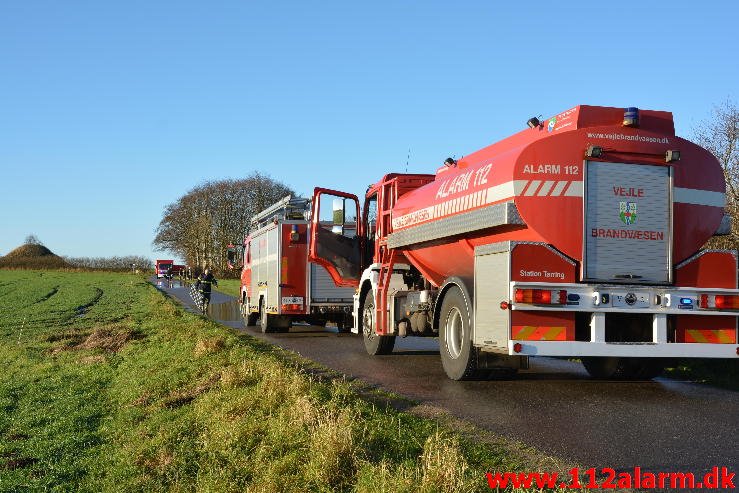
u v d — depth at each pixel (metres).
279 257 18.48
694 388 9.16
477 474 4.95
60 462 7.54
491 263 8.84
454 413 7.36
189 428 7.80
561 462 5.38
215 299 44.62
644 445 5.93
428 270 12.12
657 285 8.73
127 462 7.02
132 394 10.49
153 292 47.00
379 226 14.05
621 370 9.80
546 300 8.32
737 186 20.06
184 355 12.95
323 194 16.05
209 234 95.25
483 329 8.95
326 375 10.36
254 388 8.67
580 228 8.57
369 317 13.88
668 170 8.91
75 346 17.72
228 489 5.68
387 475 4.91
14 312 30.62
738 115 20.84
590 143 8.71
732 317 8.84
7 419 9.78
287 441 6.25
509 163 8.77
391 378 10.13
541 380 9.93
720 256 8.95
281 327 19.81
